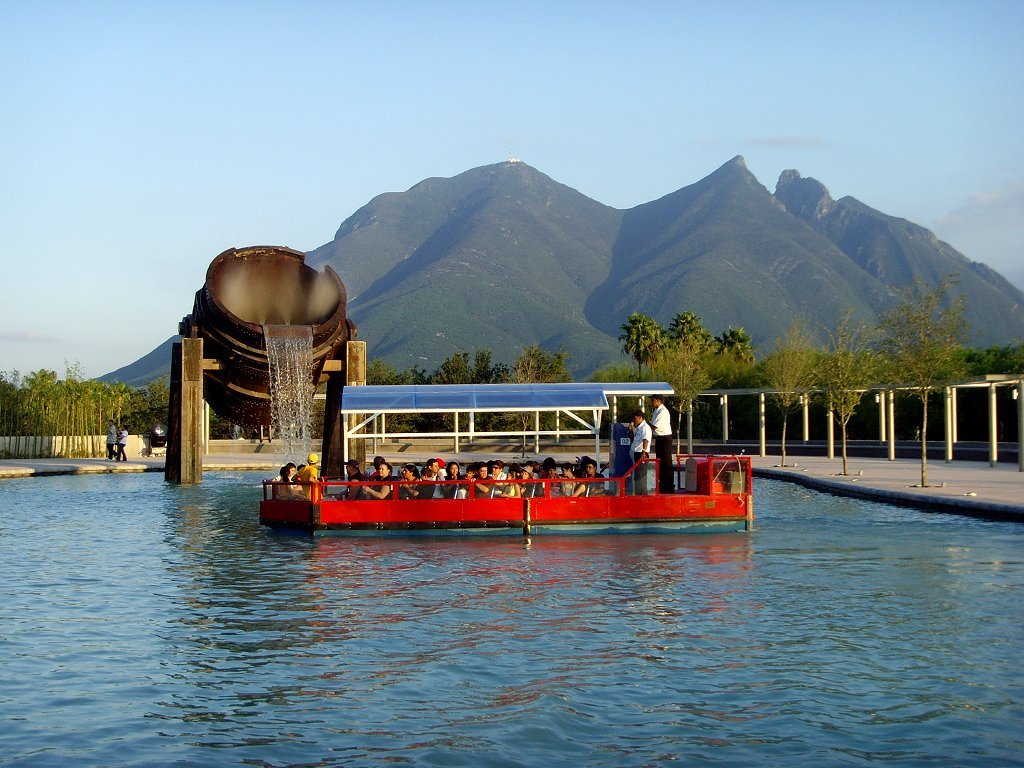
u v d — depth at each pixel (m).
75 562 21.34
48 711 11.19
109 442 57.06
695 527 25.09
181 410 39.81
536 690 11.77
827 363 45.06
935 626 14.79
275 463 51.91
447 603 16.70
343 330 39.44
